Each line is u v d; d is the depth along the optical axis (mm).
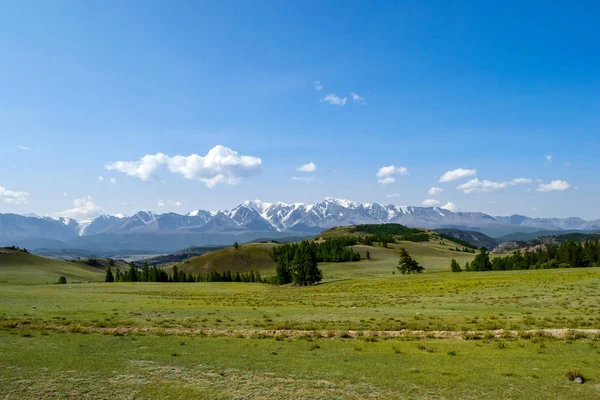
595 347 26391
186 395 17875
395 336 31641
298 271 146875
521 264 179375
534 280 82688
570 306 45875
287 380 20172
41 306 51594
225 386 19156
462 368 22250
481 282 87000
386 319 40094
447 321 38000
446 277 116250
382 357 24859
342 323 38188
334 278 188750
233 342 29734
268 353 26016
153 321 40281
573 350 25859
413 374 21188
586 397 17844
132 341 29781
